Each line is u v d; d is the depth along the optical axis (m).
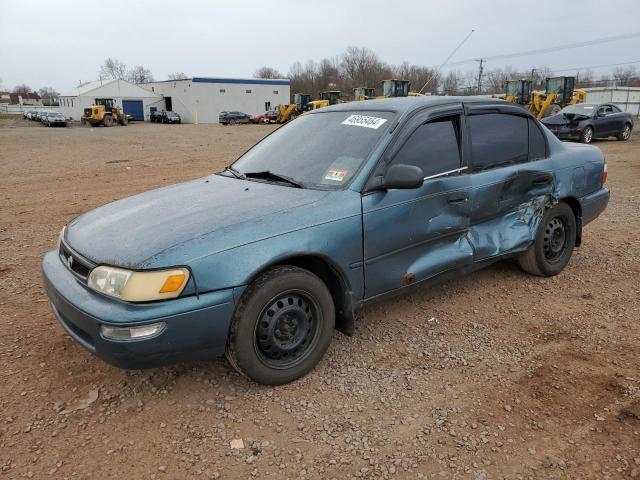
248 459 2.51
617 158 14.30
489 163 4.08
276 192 3.37
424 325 3.92
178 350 2.71
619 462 2.48
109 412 2.87
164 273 2.62
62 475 2.41
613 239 6.17
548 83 28.12
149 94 69.00
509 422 2.78
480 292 4.54
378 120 3.66
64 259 3.21
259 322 2.93
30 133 33.22
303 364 3.14
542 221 4.55
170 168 13.12
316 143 3.80
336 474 2.42
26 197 9.13
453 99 3.96
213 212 3.09
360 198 3.25
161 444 2.62
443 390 3.08
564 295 4.48
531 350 3.55
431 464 2.48
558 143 4.82
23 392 3.04
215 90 64.88
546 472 2.43
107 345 2.62
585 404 2.93
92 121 46.53
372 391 3.07
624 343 3.62
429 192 3.59
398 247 3.47
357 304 3.34
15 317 4.04
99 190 9.84
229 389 3.08
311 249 3.01
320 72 86.12
